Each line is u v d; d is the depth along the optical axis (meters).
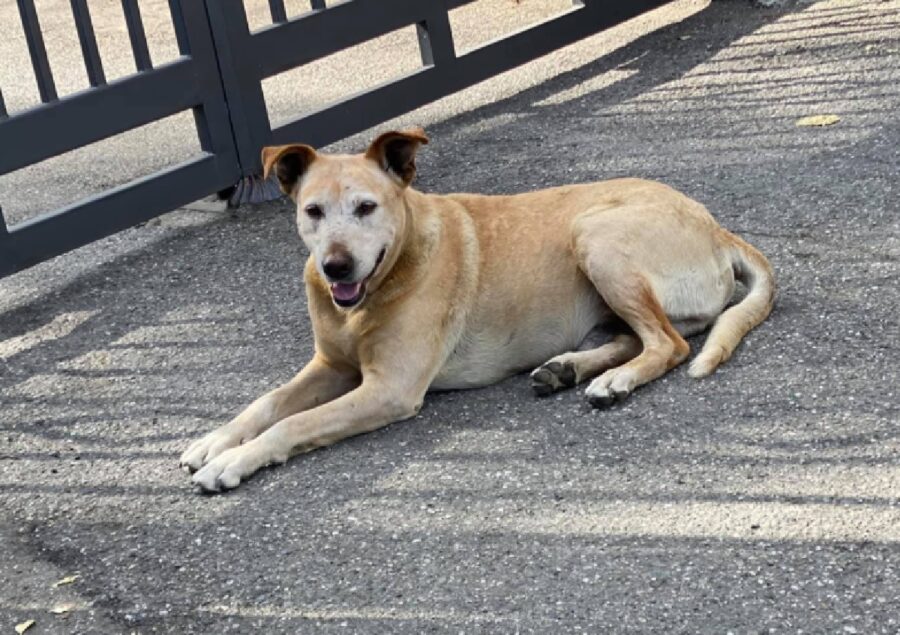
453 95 5.04
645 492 3.17
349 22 4.55
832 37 4.93
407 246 3.44
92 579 3.17
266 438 3.36
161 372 3.73
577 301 3.54
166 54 5.83
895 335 3.46
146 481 3.38
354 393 3.41
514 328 3.52
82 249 4.35
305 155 3.43
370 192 3.37
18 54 6.30
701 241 3.54
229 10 4.34
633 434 3.31
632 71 4.96
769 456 3.21
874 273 3.66
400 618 3.00
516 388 3.51
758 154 4.26
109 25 6.52
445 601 3.02
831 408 3.30
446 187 4.37
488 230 3.54
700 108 4.60
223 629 3.04
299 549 3.16
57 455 3.50
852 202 3.95
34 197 4.71
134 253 4.28
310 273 3.47
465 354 3.51
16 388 3.74
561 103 4.81
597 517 3.14
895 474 3.13
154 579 3.15
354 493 3.27
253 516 3.25
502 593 3.02
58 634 3.07
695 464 3.22
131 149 5.00
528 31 4.91
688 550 3.05
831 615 2.91
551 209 3.57
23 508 3.36
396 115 4.67
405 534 3.16
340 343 3.46
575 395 3.44
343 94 5.12
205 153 4.37
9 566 3.22
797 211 3.95
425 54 4.74
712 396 3.37
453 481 3.26
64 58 6.06
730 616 2.93
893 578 2.95
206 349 3.79
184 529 3.25
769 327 3.54
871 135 4.25
